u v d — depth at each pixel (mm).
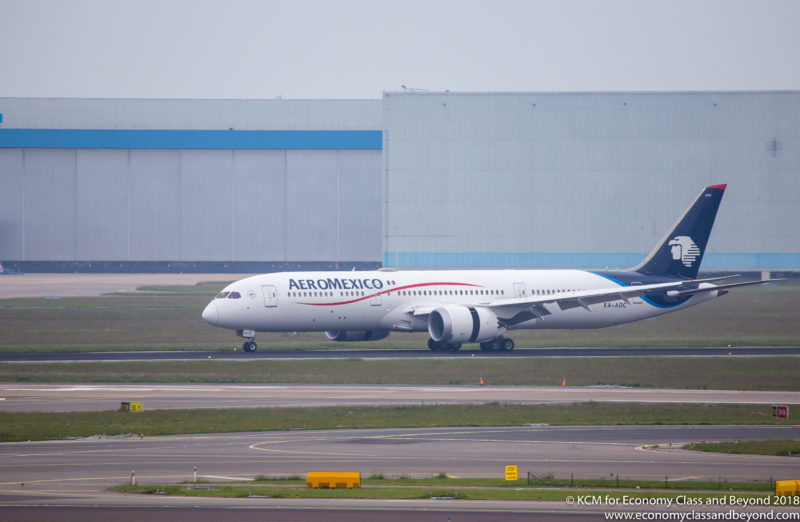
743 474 106938
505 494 95188
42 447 122188
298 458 115375
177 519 83812
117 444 124625
